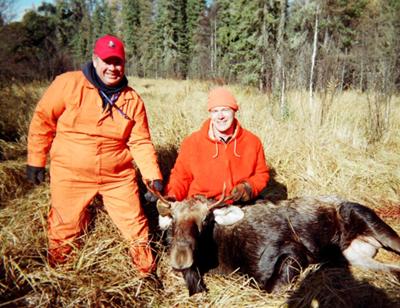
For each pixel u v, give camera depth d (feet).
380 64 30.58
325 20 47.88
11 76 53.01
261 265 11.85
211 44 108.88
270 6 53.47
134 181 11.85
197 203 11.08
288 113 26.35
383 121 24.79
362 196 17.75
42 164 11.25
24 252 11.07
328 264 13.20
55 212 11.30
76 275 10.62
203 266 12.21
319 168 19.06
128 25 164.66
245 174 13.20
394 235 13.14
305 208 13.48
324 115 24.71
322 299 10.57
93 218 12.99
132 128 11.50
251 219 12.44
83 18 157.17
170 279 11.91
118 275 10.93
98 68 10.50
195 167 13.26
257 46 53.52
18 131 25.63
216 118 12.60
